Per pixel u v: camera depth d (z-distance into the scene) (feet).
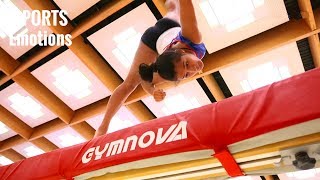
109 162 4.62
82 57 12.94
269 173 4.59
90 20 11.51
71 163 4.99
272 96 3.80
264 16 10.70
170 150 4.20
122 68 13.43
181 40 4.87
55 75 14.25
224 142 3.89
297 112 3.52
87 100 15.61
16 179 5.44
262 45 11.64
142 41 5.66
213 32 11.48
